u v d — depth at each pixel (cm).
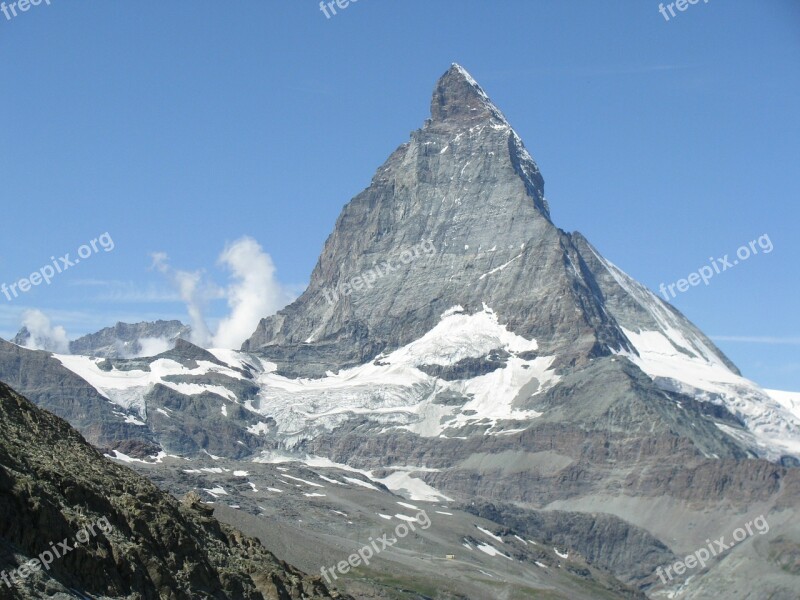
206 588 15000
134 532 14575
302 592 18000
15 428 15575
